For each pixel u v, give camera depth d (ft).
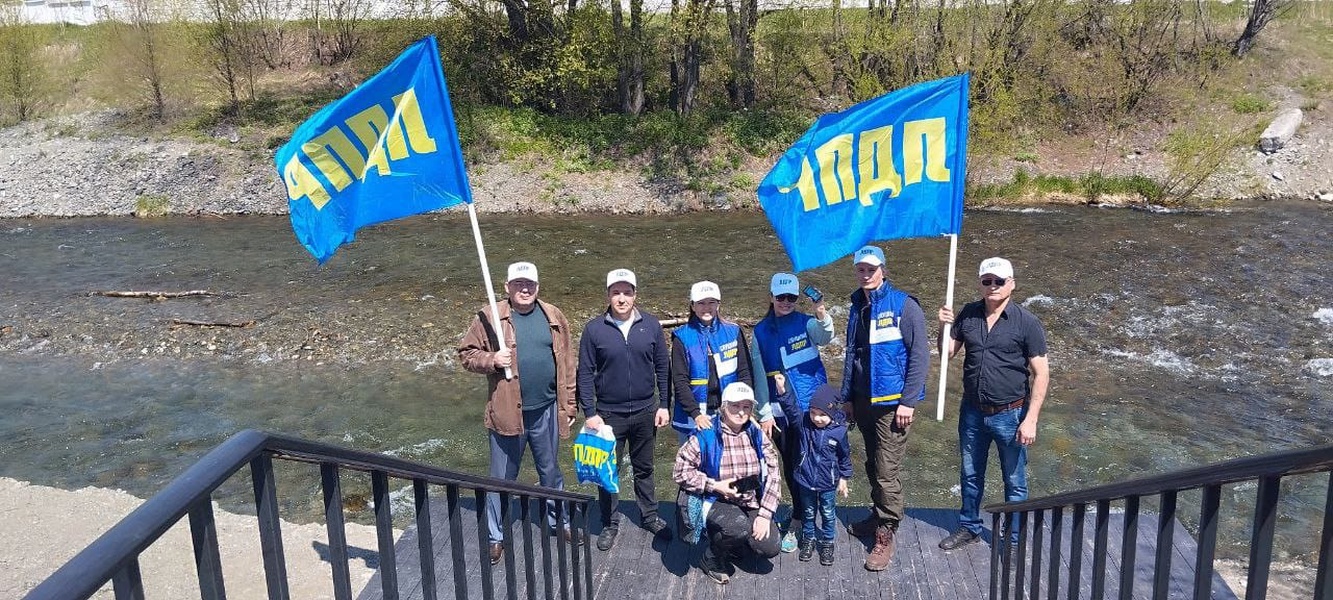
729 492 16.81
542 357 17.84
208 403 34.32
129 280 51.29
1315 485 25.86
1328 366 35.53
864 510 20.36
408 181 17.33
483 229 64.49
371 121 16.96
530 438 18.37
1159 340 38.88
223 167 76.64
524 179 75.97
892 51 71.72
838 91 84.17
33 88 86.89
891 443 17.61
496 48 84.94
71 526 22.80
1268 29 89.35
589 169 77.36
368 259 55.11
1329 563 5.50
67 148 79.97
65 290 49.52
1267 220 61.82
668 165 77.25
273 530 6.54
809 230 18.49
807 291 18.19
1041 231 59.82
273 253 57.16
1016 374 17.42
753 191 74.84
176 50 83.20
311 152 16.58
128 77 83.76
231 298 47.16
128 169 76.54
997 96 69.62
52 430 32.27
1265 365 35.96
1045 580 16.93
